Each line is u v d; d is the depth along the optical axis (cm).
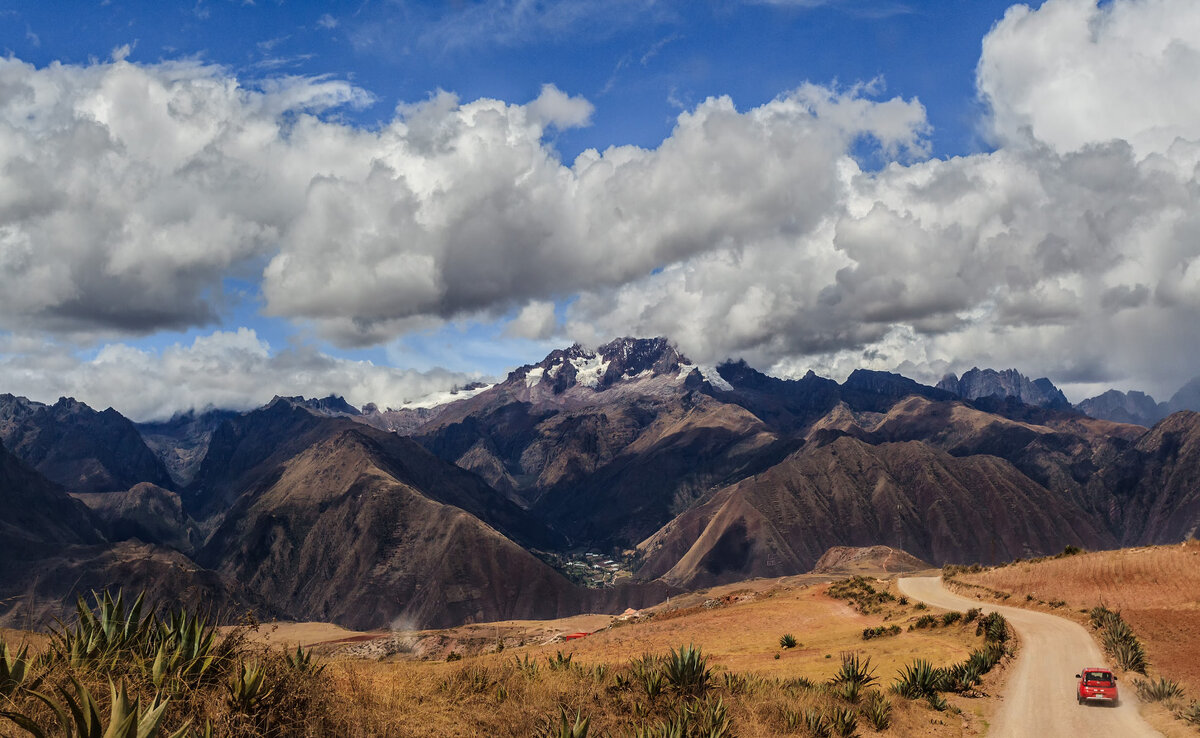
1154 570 6494
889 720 2498
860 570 18312
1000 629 4794
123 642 978
